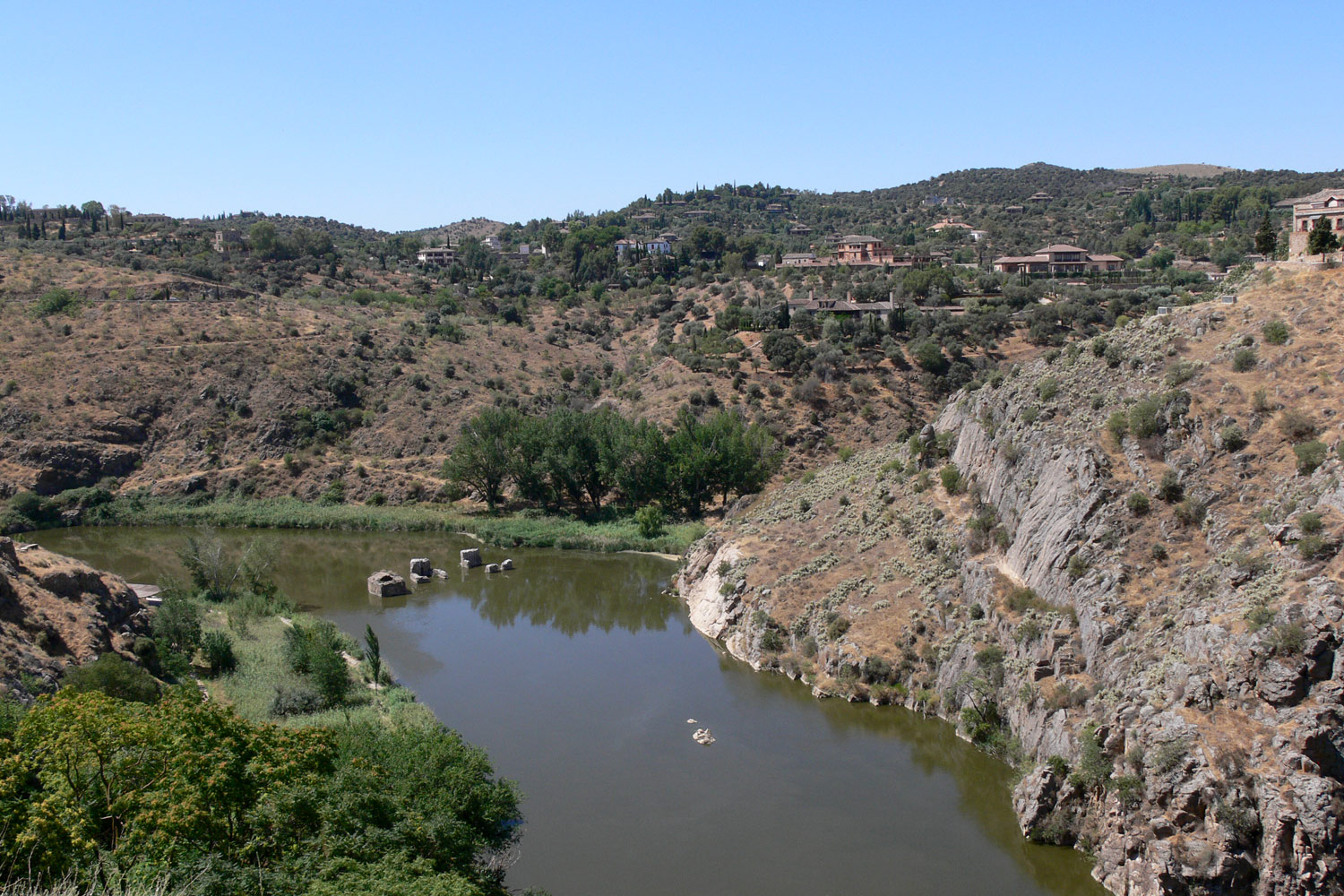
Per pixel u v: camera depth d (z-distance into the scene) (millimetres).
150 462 143500
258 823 36688
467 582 103000
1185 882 40406
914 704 63656
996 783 55125
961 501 73562
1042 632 56062
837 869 47250
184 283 186250
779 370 149500
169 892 32125
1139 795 43719
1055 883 45812
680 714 65812
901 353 147125
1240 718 42312
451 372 165875
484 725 64312
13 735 40594
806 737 61781
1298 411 53469
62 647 63375
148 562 110250
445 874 36438
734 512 108062
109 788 37125
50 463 136625
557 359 181750
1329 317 58562
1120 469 58375
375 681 69688
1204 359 60844
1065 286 174000
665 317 196000
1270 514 50031
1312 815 38125
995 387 76750
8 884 30859
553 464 127312
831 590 75125
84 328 162250
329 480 141125
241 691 66188
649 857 48312
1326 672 41125
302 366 160500
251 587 92688
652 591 98125
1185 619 47875
